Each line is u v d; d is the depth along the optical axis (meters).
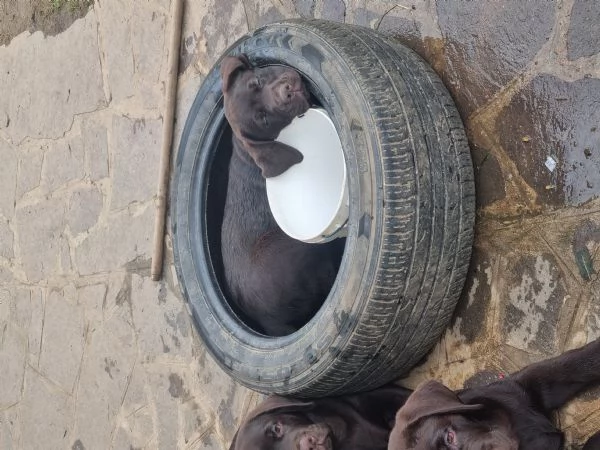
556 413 1.17
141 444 2.01
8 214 2.60
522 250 1.23
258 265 1.41
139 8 2.09
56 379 2.34
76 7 2.32
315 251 1.37
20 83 2.56
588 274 1.14
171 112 1.96
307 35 1.28
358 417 1.34
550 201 1.19
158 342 2.00
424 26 1.37
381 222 1.14
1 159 2.64
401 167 1.14
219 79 1.47
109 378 2.14
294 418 1.32
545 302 1.19
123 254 2.13
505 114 1.25
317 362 1.24
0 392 2.57
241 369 1.40
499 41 1.25
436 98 1.25
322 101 1.28
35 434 2.40
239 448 1.35
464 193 1.22
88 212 2.27
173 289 1.96
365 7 1.48
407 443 1.04
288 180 1.35
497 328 1.26
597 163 1.13
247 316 1.48
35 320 2.45
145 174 2.07
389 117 1.16
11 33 2.61
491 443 0.99
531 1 1.21
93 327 2.22
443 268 1.20
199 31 1.90
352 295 1.17
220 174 1.55
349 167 1.19
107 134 2.20
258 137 1.32
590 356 1.07
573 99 1.16
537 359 1.20
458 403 1.02
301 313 1.40
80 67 2.30
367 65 1.21
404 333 1.22
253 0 1.75
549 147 1.19
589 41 1.14
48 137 2.43
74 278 2.31
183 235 1.56
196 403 1.87
